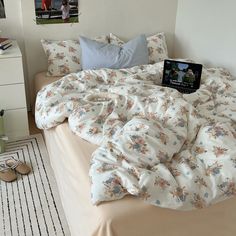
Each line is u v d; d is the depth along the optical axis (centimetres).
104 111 179
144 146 139
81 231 131
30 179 212
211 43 269
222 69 247
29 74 281
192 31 291
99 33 291
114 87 205
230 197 131
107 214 118
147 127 148
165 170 131
